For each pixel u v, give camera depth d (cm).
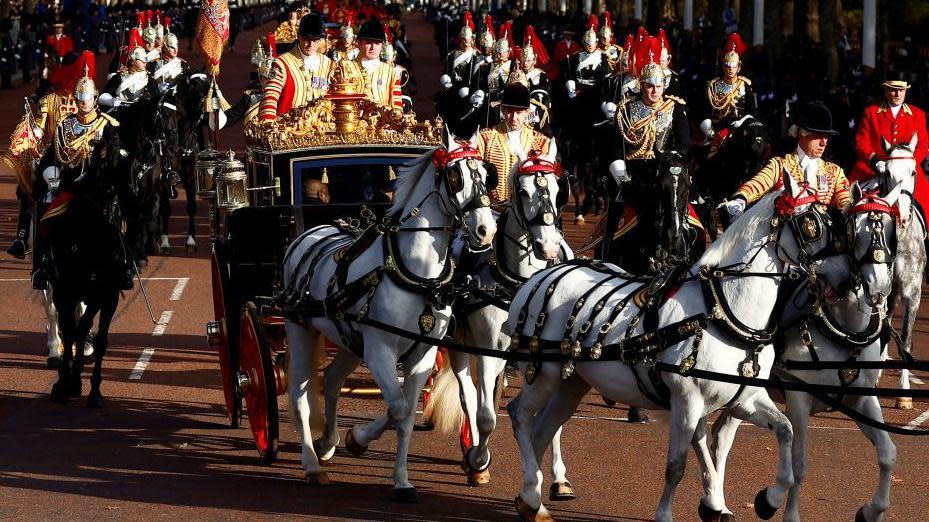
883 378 3625
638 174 2822
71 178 3312
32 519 2378
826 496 2594
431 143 3153
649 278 2306
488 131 2892
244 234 2989
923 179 3450
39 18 13838
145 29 5809
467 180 2389
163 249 5522
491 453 2867
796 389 2138
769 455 2870
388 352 2516
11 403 3288
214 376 3609
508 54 6456
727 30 10525
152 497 2528
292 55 3616
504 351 2380
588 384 2391
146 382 3534
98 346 3291
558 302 2333
